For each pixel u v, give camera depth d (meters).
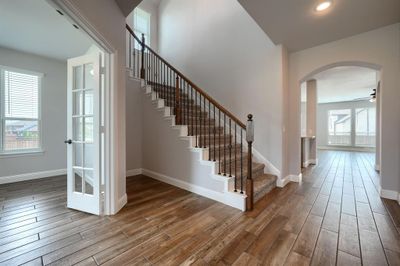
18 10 2.45
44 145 4.03
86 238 1.85
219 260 1.56
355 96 8.73
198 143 3.28
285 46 3.45
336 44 3.20
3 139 3.56
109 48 2.21
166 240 1.83
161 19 5.88
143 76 4.33
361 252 1.65
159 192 3.11
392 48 2.75
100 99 2.31
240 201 2.50
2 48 3.54
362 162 6.05
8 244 1.74
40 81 3.98
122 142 2.55
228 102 4.22
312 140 5.75
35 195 2.96
